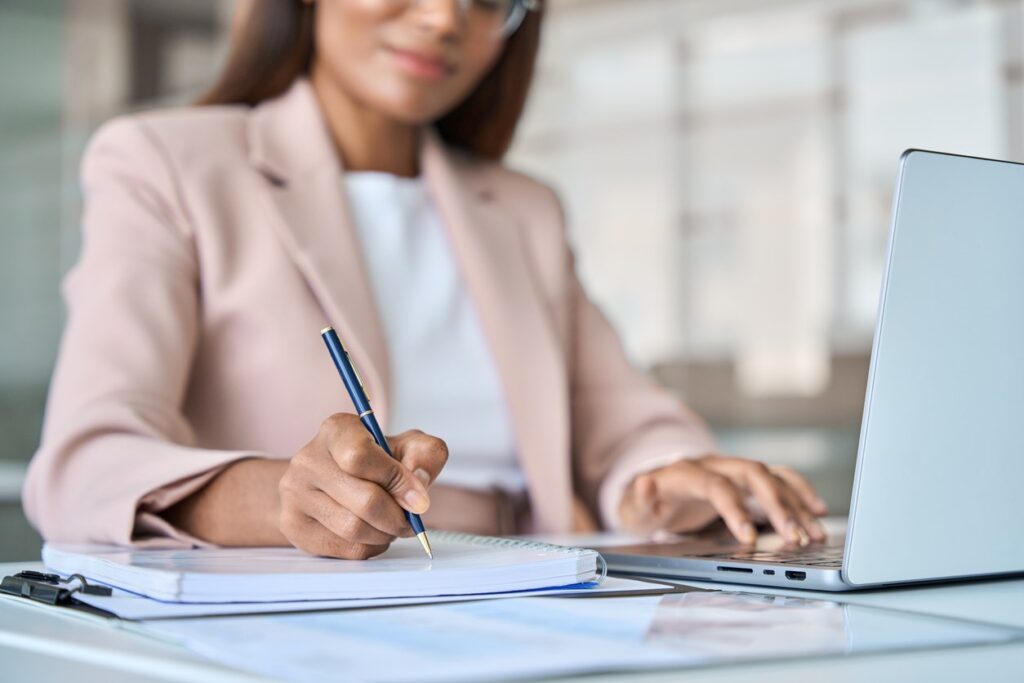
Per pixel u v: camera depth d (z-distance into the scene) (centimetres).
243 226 129
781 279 573
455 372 140
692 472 110
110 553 79
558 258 155
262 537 88
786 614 60
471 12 138
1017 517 78
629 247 604
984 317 75
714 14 574
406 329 139
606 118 605
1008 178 74
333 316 126
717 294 588
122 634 56
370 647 49
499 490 139
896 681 45
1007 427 77
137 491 90
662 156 594
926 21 531
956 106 528
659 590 69
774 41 567
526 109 160
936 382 73
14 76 519
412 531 74
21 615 62
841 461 488
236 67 144
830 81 556
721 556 87
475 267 142
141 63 539
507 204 155
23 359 501
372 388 125
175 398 115
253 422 125
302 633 53
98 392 108
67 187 525
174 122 133
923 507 74
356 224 141
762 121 573
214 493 90
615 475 137
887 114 544
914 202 71
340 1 138
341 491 72
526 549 79
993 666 49
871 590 74
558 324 152
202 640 51
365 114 146
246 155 133
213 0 539
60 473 102
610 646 50
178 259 123
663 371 597
